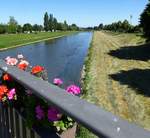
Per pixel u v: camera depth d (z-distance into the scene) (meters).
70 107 1.64
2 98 2.97
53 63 41.06
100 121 1.41
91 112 1.53
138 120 12.31
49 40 107.44
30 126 2.39
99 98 16.42
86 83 21.00
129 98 16.22
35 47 75.19
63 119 2.34
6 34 157.62
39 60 45.69
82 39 111.12
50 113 2.30
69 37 131.00
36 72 3.25
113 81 21.78
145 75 24.17
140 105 14.62
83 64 37.66
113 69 28.66
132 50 50.88
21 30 176.12
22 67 3.79
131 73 25.61
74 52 57.81
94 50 55.25
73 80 26.52
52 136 2.22
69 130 2.39
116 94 17.33
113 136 1.27
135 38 79.44
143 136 1.22
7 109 3.05
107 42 78.00
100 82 21.42
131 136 1.24
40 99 2.35
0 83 3.11
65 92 1.92
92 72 27.05
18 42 90.88
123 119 1.40
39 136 2.27
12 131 2.98
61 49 66.94
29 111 2.40
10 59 3.93
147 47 54.25
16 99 2.82
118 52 49.09
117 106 14.67
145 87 19.08
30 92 2.39
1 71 3.19
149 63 33.09
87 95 17.16
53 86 2.11
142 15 47.84
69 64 39.00
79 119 1.50
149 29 48.03
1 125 3.28
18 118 2.76
